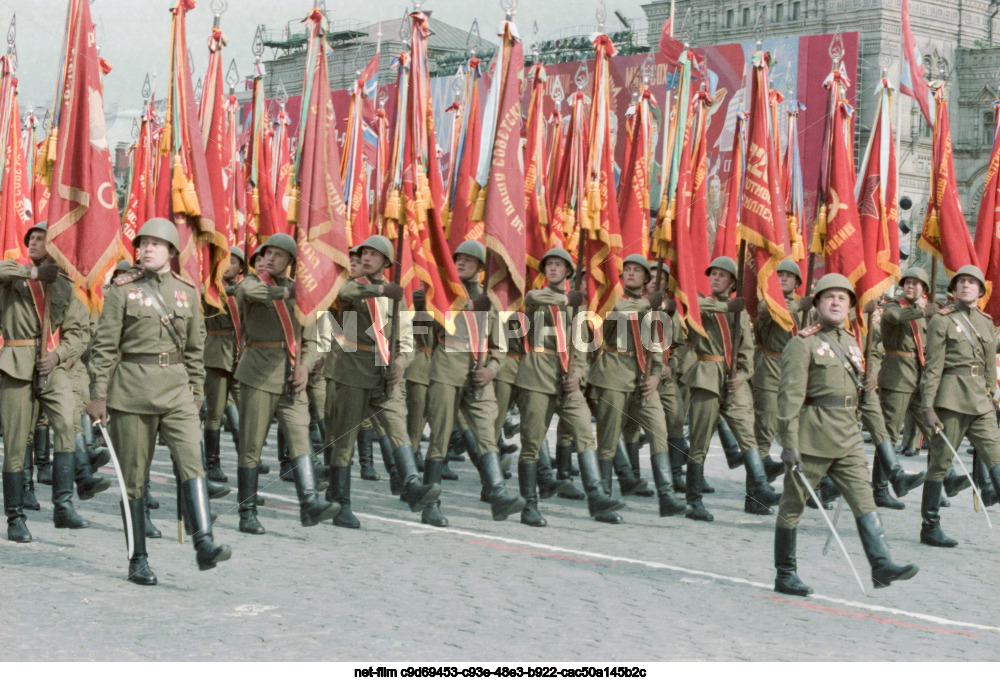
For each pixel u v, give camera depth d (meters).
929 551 10.04
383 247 10.40
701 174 13.20
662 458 11.24
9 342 9.36
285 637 6.65
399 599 7.64
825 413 8.03
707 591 8.15
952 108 47.91
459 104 15.84
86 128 9.53
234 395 12.69
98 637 6.54
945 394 10.39
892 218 13.33
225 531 10.02
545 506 11.85
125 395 7.88
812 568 9.07
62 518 9.77
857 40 40.97
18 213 13.63
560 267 10.62
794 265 12.91
